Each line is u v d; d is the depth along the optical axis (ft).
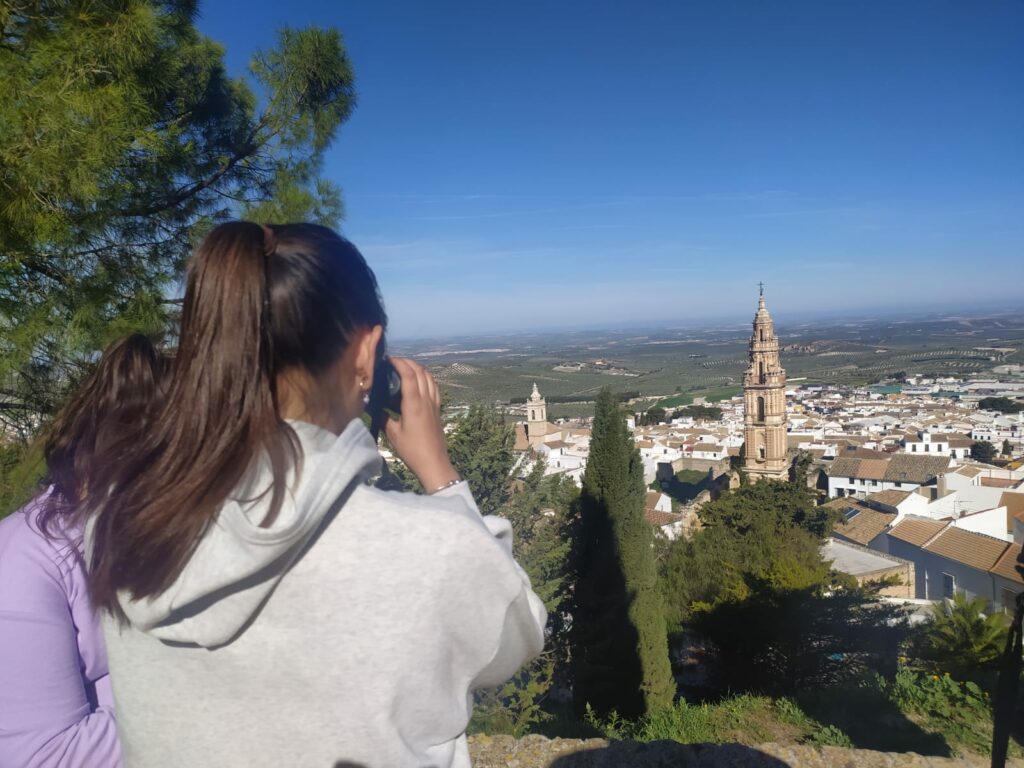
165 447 2.90
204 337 2.93
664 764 15.55
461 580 2.96
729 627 42.19
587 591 45.11
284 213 19.97
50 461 3.52
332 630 2.83
